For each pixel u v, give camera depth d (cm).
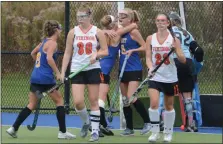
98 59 2166
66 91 3141
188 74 2541
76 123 2911
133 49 2389
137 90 2256
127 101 2369
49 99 3866
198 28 4125
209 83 3928
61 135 2272
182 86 2544
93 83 2155
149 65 2144
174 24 2569
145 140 2250
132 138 2327
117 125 2889
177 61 2514
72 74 2144
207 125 2712
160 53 2117
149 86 2150
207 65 3956
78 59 2156
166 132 2189
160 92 2330
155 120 2172
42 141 2188
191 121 2559
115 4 3800
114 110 2647
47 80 2266
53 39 2255
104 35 2177
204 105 2712
